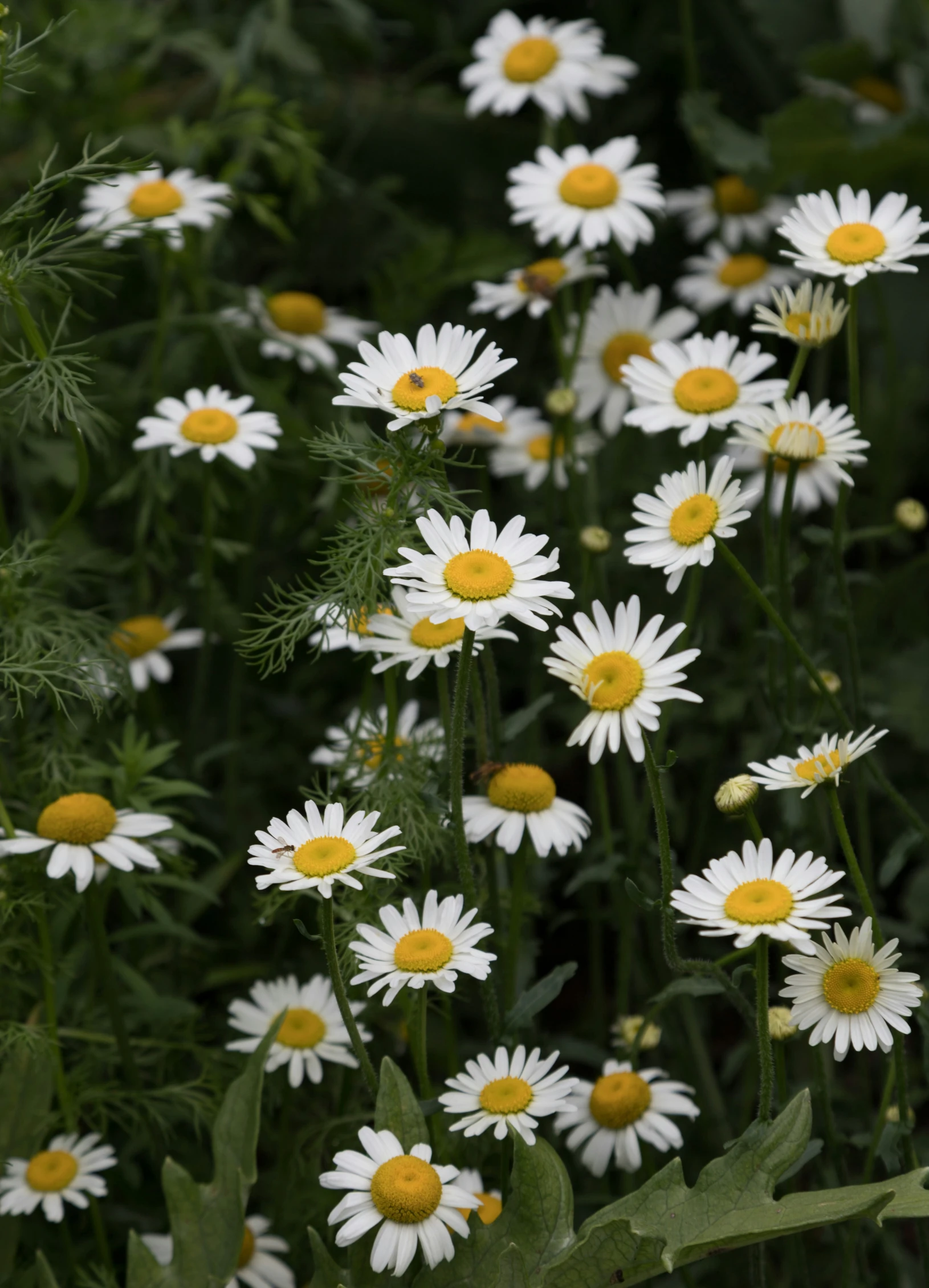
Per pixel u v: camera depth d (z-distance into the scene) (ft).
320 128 6.77
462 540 4.54
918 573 5.72
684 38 6.27
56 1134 4.91
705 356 4.87
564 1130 5.00
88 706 5.27
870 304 6.28
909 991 4.55
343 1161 4.55
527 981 4.94
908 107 6.29
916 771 5.42
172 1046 4.97
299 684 5.77
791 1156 4.55
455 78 7.35
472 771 5.16
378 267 6.80
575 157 5.21
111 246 5.36
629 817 5.06
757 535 5.58
